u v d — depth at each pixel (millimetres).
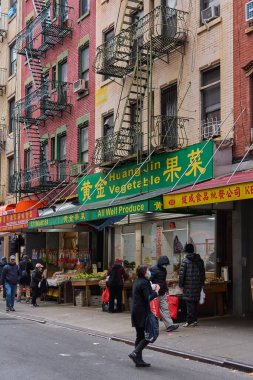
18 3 31406
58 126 25141
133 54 19250
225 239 15391
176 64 17234
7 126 32125
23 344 10867
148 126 16719
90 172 21922
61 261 24016
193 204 12453
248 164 13820
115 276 16297
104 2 21875
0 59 33750
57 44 25797
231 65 14977
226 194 11477
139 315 8750
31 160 27969
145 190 17625
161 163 16891
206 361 9195
